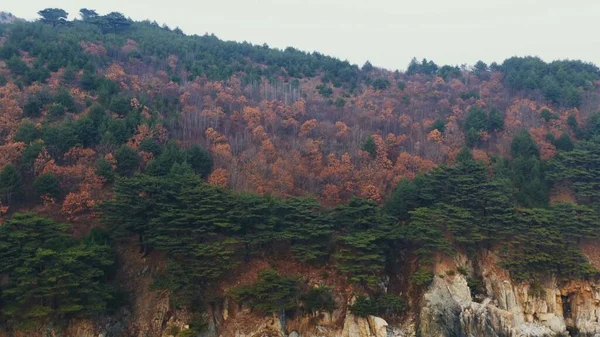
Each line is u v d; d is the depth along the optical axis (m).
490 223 72.81
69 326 54.47
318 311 62.97
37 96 84.12
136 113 84.81
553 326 66.44
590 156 82.62
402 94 122.88
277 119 99.38
